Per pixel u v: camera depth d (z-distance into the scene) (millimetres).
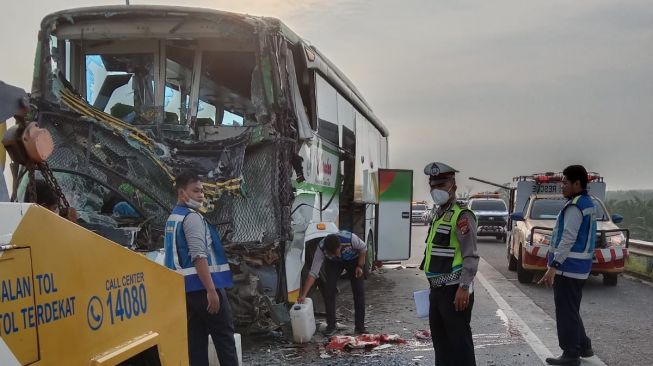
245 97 7652
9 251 2279
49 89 7352
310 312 7449
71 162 7184
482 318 8945
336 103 10273
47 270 2492
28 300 2365
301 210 7684
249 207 6926
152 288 3387
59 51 7570
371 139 14703
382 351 7000
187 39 7578
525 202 15914
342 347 7078
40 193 3695
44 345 2439
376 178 14844
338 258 7773
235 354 5262
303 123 7711
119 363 2941
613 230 12266
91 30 7438
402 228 14008
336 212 10352
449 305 5191
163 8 7195
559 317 6414
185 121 7680
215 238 5238
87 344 2738
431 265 5305
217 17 7168
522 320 8797
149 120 7703
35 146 2818
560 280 6383
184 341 3746
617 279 12945
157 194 7012
